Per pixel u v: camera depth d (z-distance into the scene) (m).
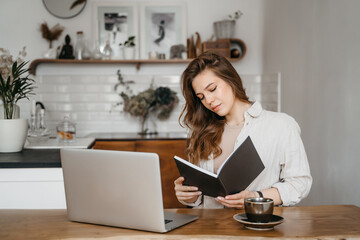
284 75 3.96
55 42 4.63
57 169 2.29
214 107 1.82
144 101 4.32
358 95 2.44
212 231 1.35
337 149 2.75
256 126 1.87
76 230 1.40
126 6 4.67
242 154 1.47
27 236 1.34
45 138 3.15
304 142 3.42
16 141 2.63
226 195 1.53
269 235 1.29
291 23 3.74
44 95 4.68
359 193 2.42
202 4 4.73
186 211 1.65
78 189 1.48
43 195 2.29
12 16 4.57
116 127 4.75
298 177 1.78
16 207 2.28
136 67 4.70
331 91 2.86
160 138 3.99
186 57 4.55
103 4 4.66
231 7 4.75
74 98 4.71
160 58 4.54
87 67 4.71
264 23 4.68
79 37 4.50
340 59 2.71
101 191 1.43
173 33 4.70
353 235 1.29
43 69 4.68
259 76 4.80
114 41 4.66
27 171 2.28
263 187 1.85
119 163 1.37
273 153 1.84
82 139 3.46
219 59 1.83
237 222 1.46
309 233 1.32
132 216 1.38
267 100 4.54
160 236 1.31
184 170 1.55
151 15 4.69
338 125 2.74
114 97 4.74
